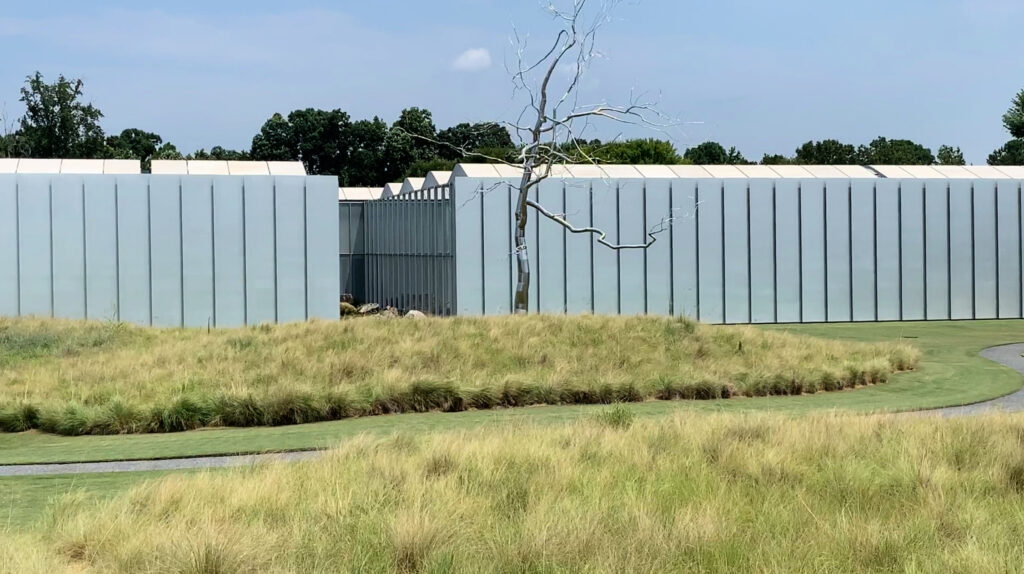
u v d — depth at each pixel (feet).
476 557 23.02
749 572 21.99
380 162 291.99
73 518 27.27
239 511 27.30
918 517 25.88
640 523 24.57
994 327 118.32
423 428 50.49
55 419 53.31
